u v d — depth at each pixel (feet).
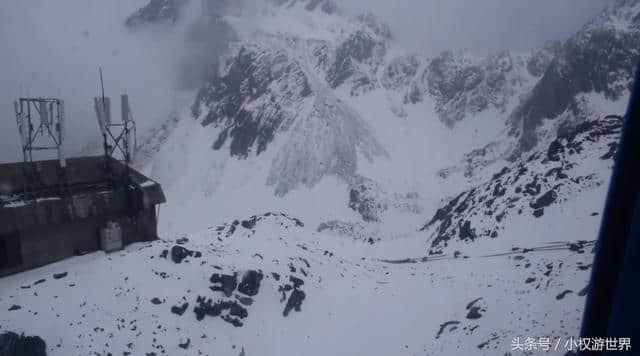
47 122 76.95
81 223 77.51
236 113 483.51
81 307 66.28
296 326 85.10
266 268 96.27
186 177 439.22
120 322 66.80
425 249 148.66
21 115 75.36
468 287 91.04
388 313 89.20
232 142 454.81
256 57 526.16
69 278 71.05
